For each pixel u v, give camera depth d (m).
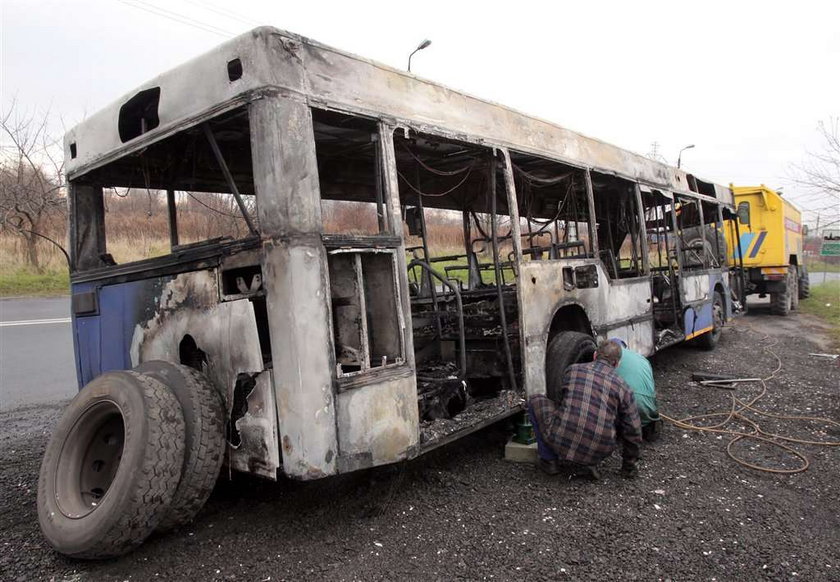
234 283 3.62
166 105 3.83
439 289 8.05
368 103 3.79
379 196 3.87
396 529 3.71
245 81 3.33
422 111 4.23
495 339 5.45
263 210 3.29
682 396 7.02
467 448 5.31
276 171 3.25
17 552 3.46
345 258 3.59
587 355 5.73
